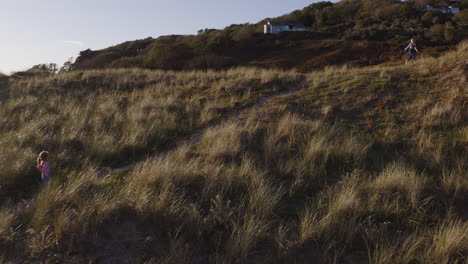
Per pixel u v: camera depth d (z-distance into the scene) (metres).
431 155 6.66
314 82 13.40
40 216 4.16
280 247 3.85
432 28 49.78
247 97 12.35
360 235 4.25
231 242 3.88
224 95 12.91
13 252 3.62
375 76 13.10
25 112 10.26
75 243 3.77
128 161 7.57
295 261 3.73
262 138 8.16
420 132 7.81
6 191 5.49
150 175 5.34
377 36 50.03
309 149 7.07
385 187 5.30
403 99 10.34
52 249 3.66
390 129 8.41
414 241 3.99
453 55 13.93
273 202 4.85
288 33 54.97
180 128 9.75
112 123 9.96
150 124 9.59
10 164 6.06
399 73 12.92
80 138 8.36
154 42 69.69
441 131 7.88
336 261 3.78
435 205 4.97
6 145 7.21
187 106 11.59
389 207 4.79
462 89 9.90
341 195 4.88
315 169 6.31
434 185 5.50
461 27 51.38
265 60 34.03
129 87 15.46
